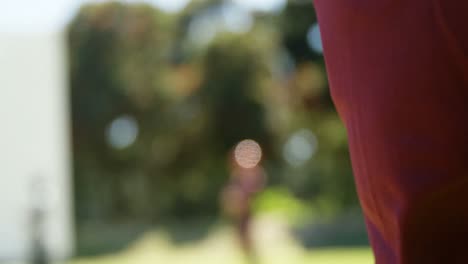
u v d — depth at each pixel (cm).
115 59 2852
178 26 2912
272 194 2791
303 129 2692
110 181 2852
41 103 1502
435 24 105
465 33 102
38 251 1470
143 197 2866
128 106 2872
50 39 1513
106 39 2839
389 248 120
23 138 1489
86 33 2836
